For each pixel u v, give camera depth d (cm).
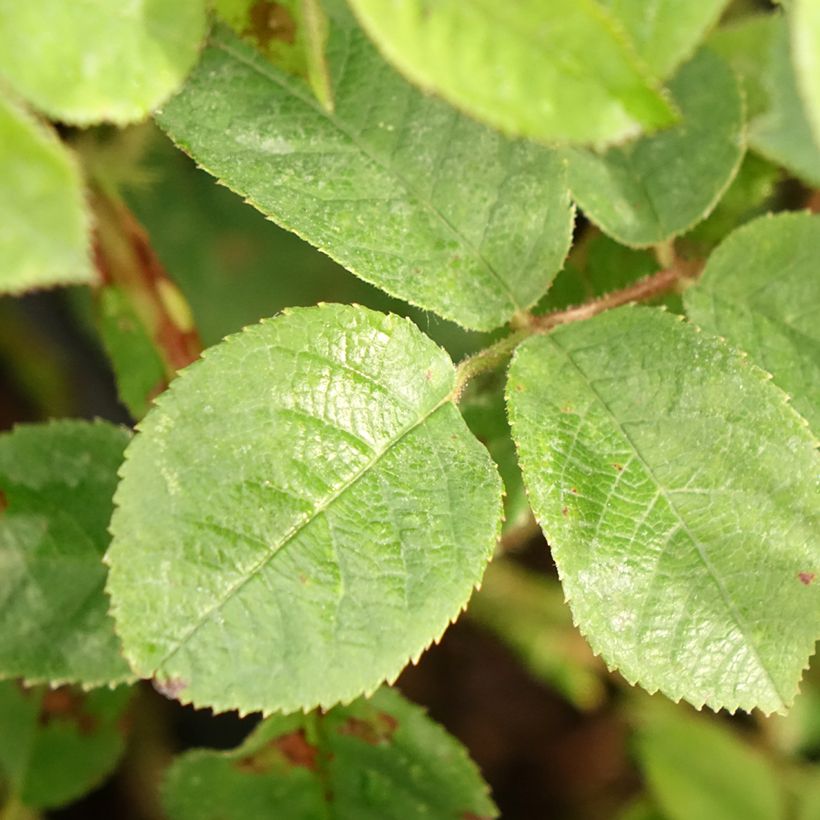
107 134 38
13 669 35
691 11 33
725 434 34
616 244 37
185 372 33
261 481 33
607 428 34
